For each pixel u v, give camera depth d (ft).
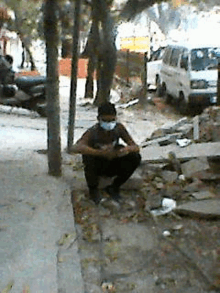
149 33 78.95
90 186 14.92
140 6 33.14
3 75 35.19
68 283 10.00
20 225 12.69
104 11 29.27
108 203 14.65
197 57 38.14
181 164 17.43
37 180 16.44
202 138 19.83
